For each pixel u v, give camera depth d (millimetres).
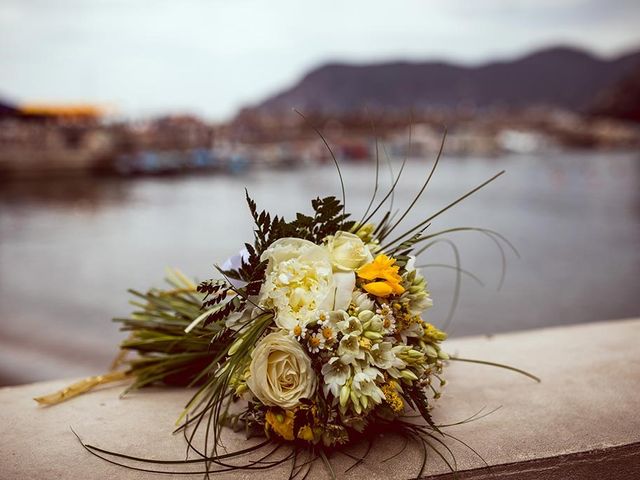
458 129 108250
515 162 85812
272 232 1420
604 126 139000
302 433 1312
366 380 1267
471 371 1841
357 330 1289
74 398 1703
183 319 1806
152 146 60062
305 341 1308
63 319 11008
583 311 11633
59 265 18688
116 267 18703
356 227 1481
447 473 1266
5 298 13172
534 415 1526
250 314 1387
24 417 1567
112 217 31391
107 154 55125
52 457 1354
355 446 1380
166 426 1509
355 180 57562
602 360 1915
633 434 1419
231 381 1401
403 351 1332
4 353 8031
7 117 51625
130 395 1727
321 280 1328
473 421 1497
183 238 25406
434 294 12484
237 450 1379
